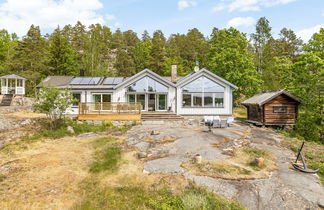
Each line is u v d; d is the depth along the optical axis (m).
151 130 14.70
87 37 47.69
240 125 18.06
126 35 74.56
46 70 36.12
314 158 9.32
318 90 17.72
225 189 6.20
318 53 17.34
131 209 5.41
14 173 7.72
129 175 7.46
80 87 20.22
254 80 25.66
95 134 14.34
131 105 17.92
